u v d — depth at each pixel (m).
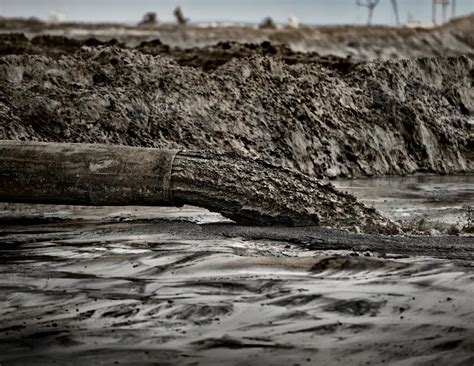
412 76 38.91
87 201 20.61
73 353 11.52
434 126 36.28
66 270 15.95
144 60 33.25
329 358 11.22
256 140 31.84
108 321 12.82
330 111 34.75
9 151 20.92
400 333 12.02
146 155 20.59
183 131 30.45
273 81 35.00
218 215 21.66
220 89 33.56
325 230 19.34
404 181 31.64
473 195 27.50
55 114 28.69
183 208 22.84
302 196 20.12
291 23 62.19
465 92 40.00
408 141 35.38
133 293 14.28
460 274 14.65
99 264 16.31
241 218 20.08
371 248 17.38
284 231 19.17
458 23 57.78
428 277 14.57
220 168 20.36
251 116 32.69
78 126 28.72
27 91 29.39
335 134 33.84
